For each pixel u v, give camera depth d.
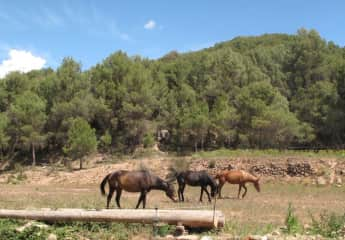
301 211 17.91
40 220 12.59
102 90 60.59
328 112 53.38
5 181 47.47
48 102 61.19
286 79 77.88
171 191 16.45
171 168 41.31
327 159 36.22
